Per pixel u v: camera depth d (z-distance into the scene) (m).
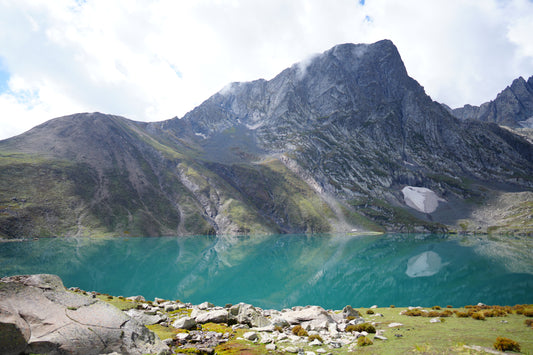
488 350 13.05
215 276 72.62
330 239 194.38
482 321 22.42
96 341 13.59
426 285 58.91
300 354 14.45
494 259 94.00
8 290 13.65
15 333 11.65
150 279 63.97
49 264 75.44
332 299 48.91
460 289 53.91
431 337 16.58
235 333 19.33
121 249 120.12
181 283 61.88
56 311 14.08
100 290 49.78
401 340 16.31
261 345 16.34
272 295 52.50
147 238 183.88
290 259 104.38
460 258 98.12
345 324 22.34
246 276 73.25
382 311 30.94
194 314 25.80
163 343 15.82
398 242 168.00
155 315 23.64
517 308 28.64
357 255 113.31
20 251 101.06
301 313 24.67
